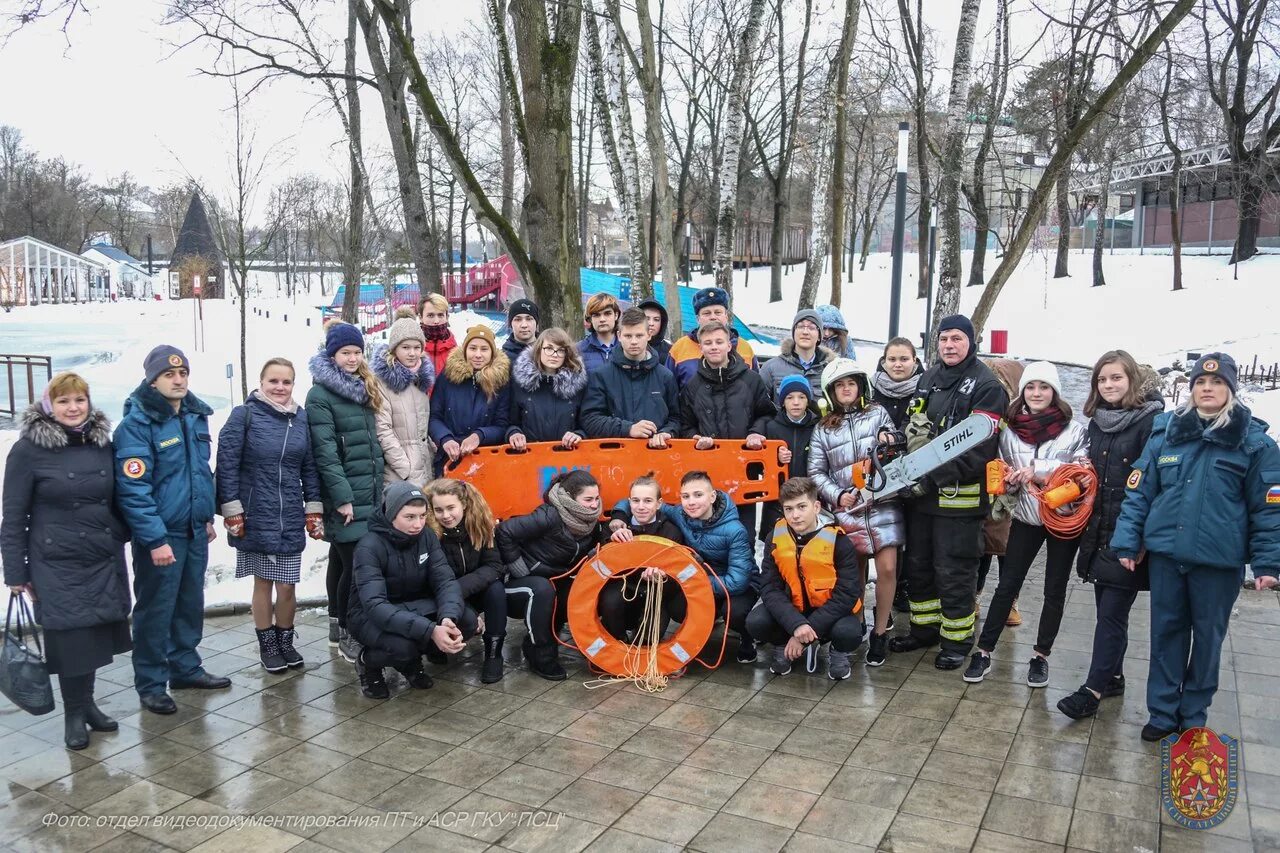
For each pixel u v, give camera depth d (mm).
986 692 4652
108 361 19922
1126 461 4293
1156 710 4070
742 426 5500
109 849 3279
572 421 5605
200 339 23516
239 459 4836
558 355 5488
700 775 3785
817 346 6398
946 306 8812
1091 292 27453
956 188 8672
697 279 39781
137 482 4281
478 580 4875
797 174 44281
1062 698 4566
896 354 5441
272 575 4934
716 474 5379
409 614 4531
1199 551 3822
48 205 69688
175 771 3873
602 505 5426
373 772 3848
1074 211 33969
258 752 4047
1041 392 4668
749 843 3271
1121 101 19000
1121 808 3494
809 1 13477
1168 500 3926
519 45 7645
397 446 5293
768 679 4879
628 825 3400
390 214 25031
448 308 6082
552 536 5090
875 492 4941
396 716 4430
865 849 3227
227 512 4812
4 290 53125
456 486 4898
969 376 4898
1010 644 5371
